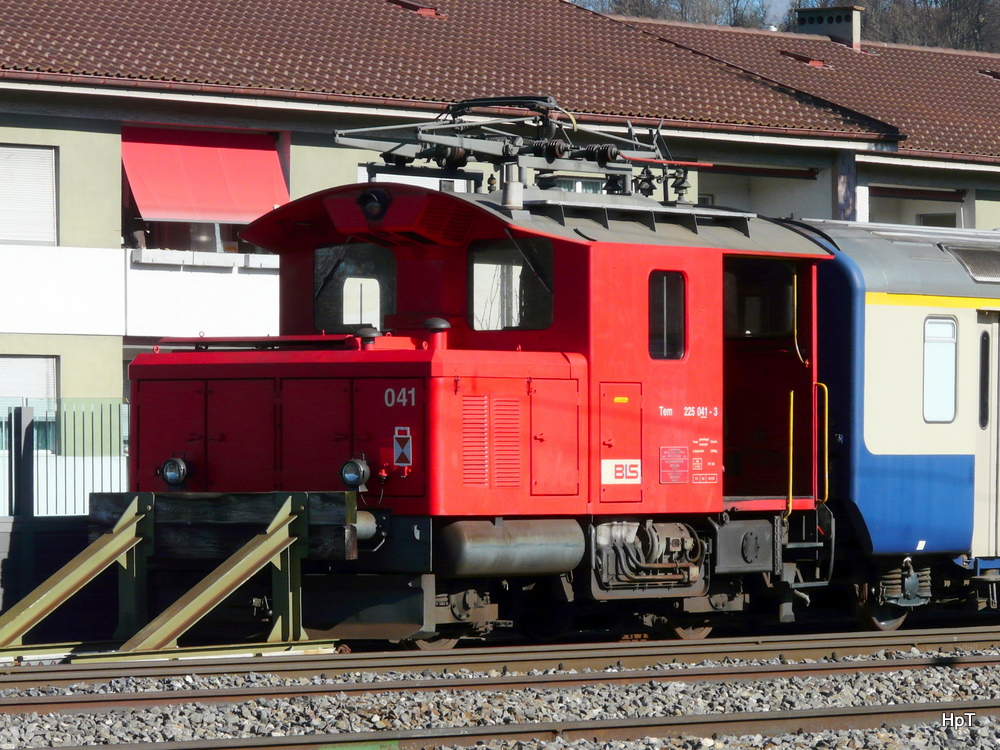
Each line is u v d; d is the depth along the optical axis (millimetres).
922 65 99562
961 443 37625
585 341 30250
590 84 73438
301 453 30125
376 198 30953
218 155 66250
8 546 36906
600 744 21844
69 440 39594
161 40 66312
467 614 30109
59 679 25797
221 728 22438
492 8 82875
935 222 87250
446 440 28688
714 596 33719
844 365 35500
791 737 22750
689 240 32406
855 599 37375
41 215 63438
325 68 67250
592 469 30453
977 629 34938
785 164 77500
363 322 32469
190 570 31078
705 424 32375
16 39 62500
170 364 31766
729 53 92188
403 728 22719
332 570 30234
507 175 30703
